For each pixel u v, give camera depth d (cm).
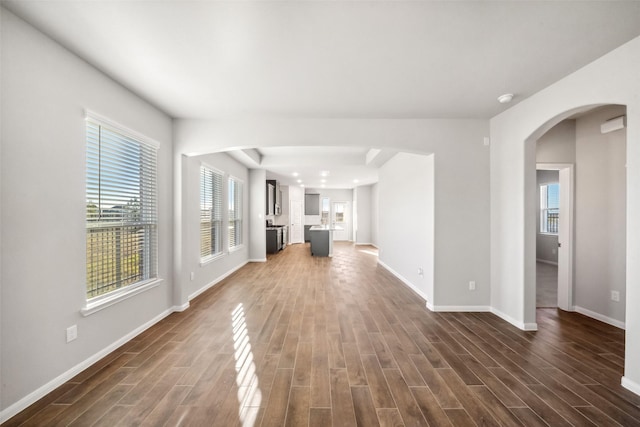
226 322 319
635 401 183
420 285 426
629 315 197
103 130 244
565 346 262
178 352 249
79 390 193
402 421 165
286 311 355
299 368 223
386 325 311
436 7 165
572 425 162
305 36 192
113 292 253
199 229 426
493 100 299
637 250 192
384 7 164
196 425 162
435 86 268
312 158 657
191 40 196
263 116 348
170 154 350
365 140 354
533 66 231
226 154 544
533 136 294
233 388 196
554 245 705
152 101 301
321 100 300
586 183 345
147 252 309
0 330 164
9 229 168
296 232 1154
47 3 160
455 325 312
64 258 203
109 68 233
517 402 183
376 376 212
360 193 1148
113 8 164
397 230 554
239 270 614
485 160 356
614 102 208
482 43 200
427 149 356
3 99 165
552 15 170
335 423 163
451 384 202
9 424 162
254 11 167
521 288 304
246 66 231
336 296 421
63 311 202
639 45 192
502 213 334
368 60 222
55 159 196
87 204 228
